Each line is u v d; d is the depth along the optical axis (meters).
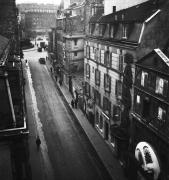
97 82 32.66
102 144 30.22
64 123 36.34
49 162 26.14
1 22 36.91
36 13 156.50
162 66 18.38
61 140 31.16
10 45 29.17
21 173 11.82
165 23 20.44
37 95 48.62
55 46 69.62
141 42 21.89
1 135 10.73
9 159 17.34
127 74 24.14
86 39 35.69
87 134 32.66
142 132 22.11
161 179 19.23
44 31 157.88
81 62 55.19
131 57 23.19
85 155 27.97
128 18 24.39
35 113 39.56
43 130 33.62
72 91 48.12
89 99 36.75
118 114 27.45
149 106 20.66
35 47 113.31
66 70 55.25
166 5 20.97
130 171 23.38
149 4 23.69
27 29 125.38
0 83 11.47
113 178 23.69
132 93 23.62
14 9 38.56
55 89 53.28
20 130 10.96
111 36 27.66
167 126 17.97
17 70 15.96
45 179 23.20
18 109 14.46
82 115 38.91
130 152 23.89
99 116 33.06
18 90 15.89
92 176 24.23
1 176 15.75
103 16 32.12
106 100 30.39
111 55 27.75
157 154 19.56
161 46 20.70
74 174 24.39
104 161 26.58
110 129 27.83
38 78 61.88
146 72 20.61
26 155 11.77
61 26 62.19
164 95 18.25
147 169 19.72
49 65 76.25
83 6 53.38
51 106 43.12
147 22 21.45
